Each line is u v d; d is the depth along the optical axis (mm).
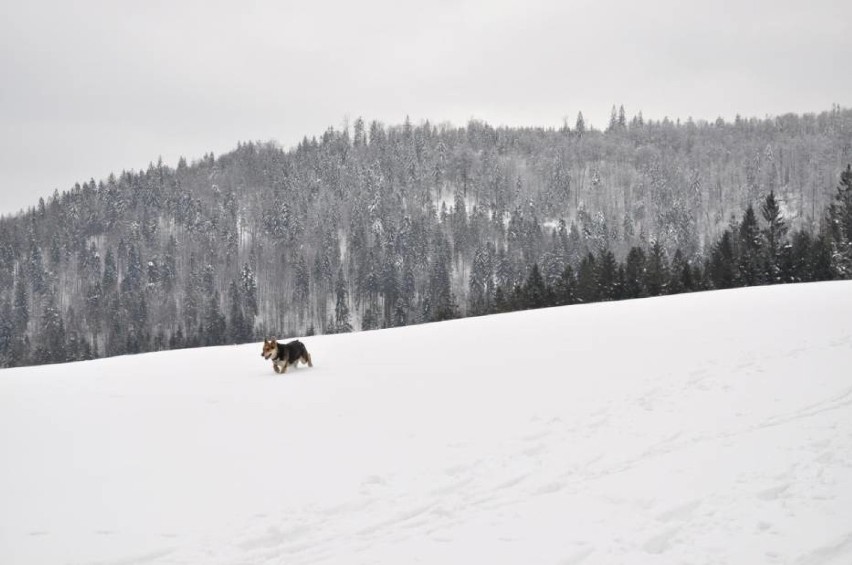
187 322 111875
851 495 5391
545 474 6520
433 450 7465
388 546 5062
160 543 5188
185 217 167375
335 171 181500
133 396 11594
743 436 7145
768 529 4922
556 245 114250
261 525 5496
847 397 8320
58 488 6461
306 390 11414
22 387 13328
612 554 4707
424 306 98312
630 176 177625
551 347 14555
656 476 6176
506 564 4645
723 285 58875
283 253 139000
